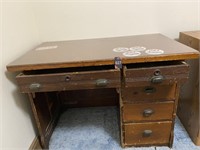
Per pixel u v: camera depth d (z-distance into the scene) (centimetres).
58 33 145
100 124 146
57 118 153
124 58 88
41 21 142
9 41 104
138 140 117
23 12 123
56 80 91
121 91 102
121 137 117
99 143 127
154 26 140
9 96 100
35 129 128
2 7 99
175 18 137
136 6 135
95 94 163
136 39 127
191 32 127
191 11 134
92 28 143
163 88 101
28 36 129
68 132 140
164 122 110
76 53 103
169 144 117
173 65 88
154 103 105
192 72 114
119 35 143
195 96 112
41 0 136
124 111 108
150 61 88
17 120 106
